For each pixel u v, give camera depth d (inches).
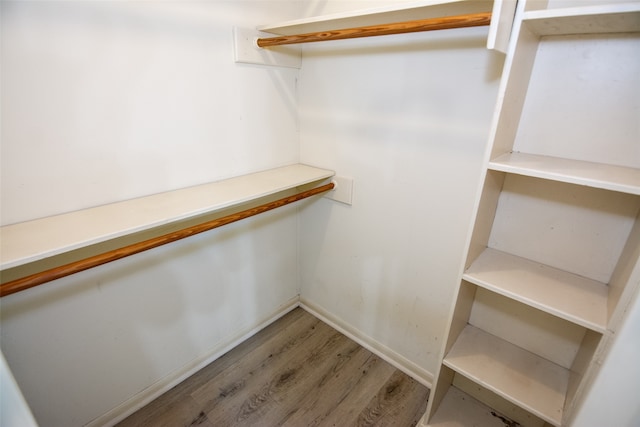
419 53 47.1
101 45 38.5
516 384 42.1
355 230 65.0
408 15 40.8
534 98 39.1
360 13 40.6
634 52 32.4
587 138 36.9
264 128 61.4
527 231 43.6
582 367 37.5
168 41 44.3
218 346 66.1
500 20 27.7
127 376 52.4
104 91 40.0
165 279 53.1
